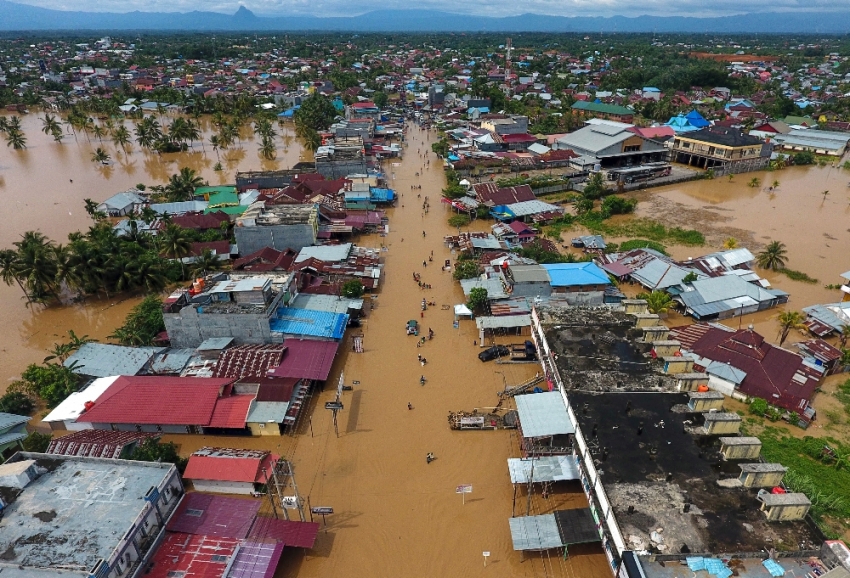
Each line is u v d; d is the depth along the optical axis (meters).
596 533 46.03
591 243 108.38
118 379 64.38
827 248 111.25
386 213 132.75
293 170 150.25
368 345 78.50
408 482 55.03
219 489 53.34
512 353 75.31
